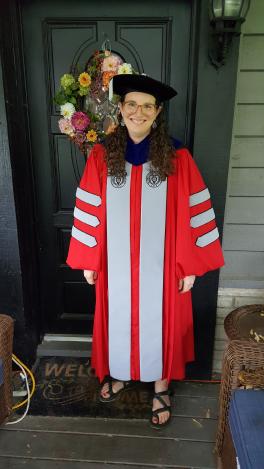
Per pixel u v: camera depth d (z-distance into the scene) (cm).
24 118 185
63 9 173
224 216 180
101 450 162
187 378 206
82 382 201
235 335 148
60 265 217
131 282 159
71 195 203
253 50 165
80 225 162
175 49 174
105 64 162
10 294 192
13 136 173
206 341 199
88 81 164
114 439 167
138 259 156
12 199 176
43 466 155
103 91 166
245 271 198
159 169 145
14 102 173
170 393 191
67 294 223
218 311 201
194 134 166
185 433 170
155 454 160
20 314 195
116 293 162
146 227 151
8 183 173
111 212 152
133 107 137
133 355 172
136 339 169
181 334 171
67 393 193
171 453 161
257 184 183
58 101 170
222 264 162
